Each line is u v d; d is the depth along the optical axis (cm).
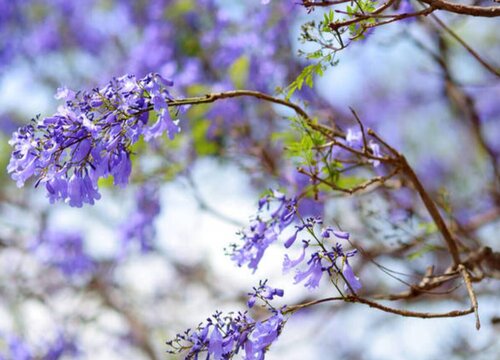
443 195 421
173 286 780
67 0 846
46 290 802
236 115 550
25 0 868
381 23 278
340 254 288
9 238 816
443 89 609
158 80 277
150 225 633
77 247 814
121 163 275
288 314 289
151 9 701
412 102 825
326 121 521
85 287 810
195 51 643
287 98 326
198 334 278
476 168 616
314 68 313
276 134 425
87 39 844
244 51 588
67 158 280
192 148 573
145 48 670
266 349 281
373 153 337
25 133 273
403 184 405
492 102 805
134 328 783
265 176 527
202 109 548
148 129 272
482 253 362
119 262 747
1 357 732
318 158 359
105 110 273
